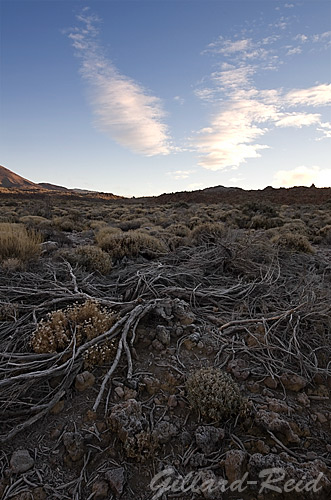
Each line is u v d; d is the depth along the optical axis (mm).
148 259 7707
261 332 4141
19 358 3260
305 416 2922
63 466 2412
